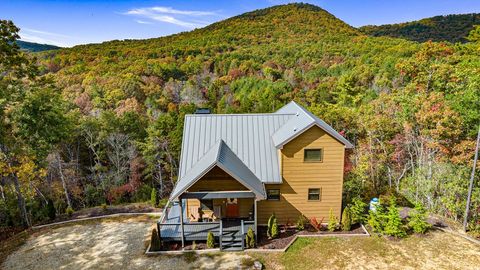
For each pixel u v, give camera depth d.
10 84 24.48
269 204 18.81
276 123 20.80
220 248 16.36
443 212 21.59
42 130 26.20
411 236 17.66
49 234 19.34
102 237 18.67
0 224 23.94
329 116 33.41
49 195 30.41
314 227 18.58
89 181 35.88
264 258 15.71
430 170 23.14
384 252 16.11
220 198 17.56
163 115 43.22
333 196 18.75
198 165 17.98
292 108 22.89
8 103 23.64
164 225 18.00
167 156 39.16
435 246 16.59
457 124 22.27
